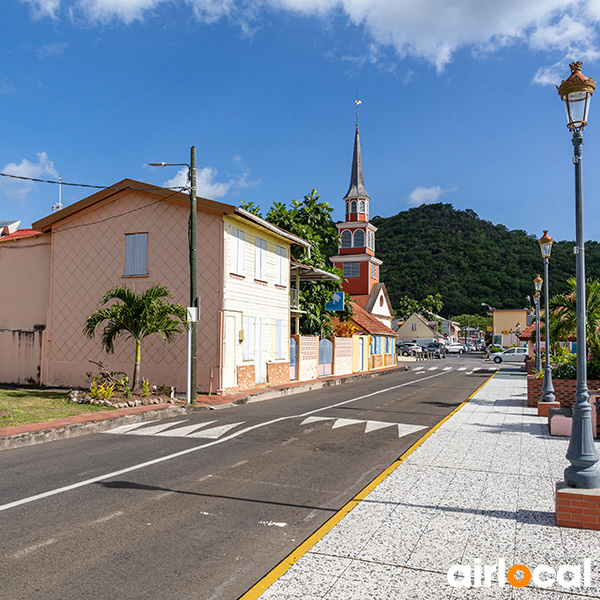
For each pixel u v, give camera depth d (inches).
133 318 613.6
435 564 184.1
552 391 569.6
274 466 334.6
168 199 727.1
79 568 186.9
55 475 309.9
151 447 389.4
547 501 254.1
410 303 3941.9
